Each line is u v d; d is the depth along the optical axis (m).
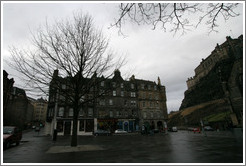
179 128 64.81
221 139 17.53
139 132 39.03
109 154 9.30
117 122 39.16
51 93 11.29
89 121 36.50
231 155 8.23
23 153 9.81
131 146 13.47
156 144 14.69
